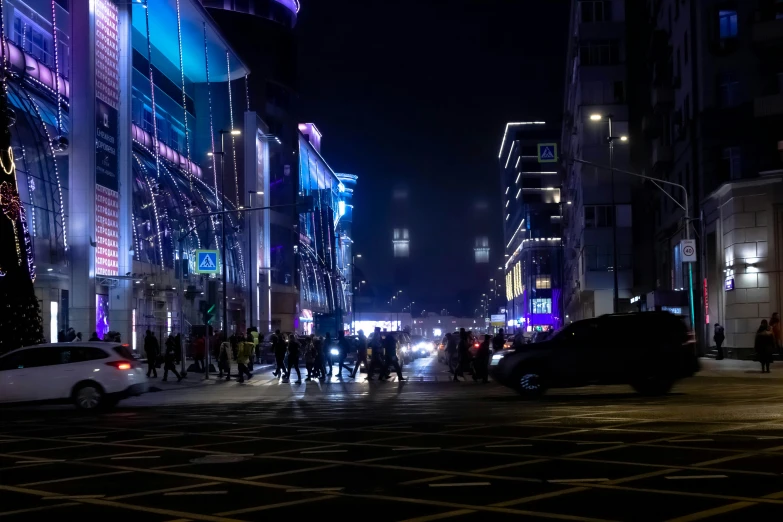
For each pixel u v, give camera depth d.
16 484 10.11
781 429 13.86
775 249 40.34
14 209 28.03
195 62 73.81
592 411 17.77
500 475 10.01
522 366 22.53
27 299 27.80
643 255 63.69
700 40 45.59
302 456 12.01
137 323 50.16
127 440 14.43
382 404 21.52
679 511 7.85
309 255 105.62
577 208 72.88
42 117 41.00
